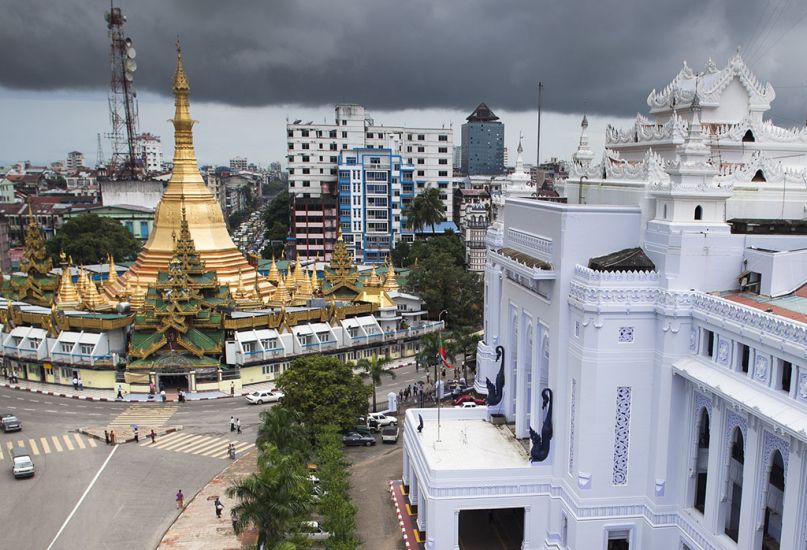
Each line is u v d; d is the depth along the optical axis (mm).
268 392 90062
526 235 57406
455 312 126500
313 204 190125
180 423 82000
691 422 46375
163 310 94125
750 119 60406
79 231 169375
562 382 50844
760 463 39688
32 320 100188
